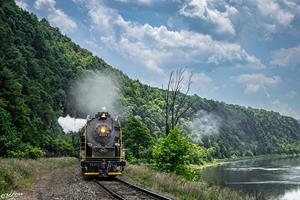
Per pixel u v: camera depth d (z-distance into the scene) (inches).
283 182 2472.9
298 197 1727.4
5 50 4119.1
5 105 2122.3
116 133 956.0
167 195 622.8
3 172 703.1
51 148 2918.3
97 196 590.6
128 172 1047.0
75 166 1459.2
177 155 1167.6
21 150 1585.9
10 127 1913.1
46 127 3449.8
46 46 5693.9
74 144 3117.6
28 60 4591.5
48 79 4793.3
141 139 2100.1
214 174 3011.8
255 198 765.3
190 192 667.4
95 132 935.0
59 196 588.1
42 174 1035.3
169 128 1620.3
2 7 5088.6
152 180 845.2
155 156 1192.2
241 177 2827.3
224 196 682.8
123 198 546.6
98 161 912.9
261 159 6742.1
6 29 4343.0
